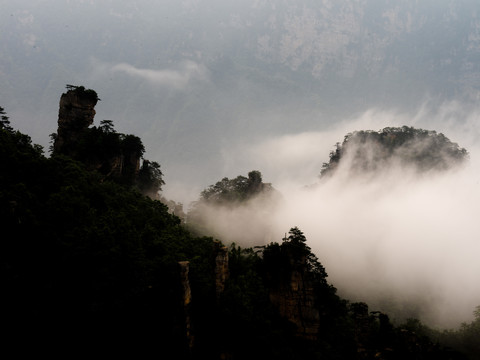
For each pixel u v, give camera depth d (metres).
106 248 53.88
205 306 59.81
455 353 56.19
